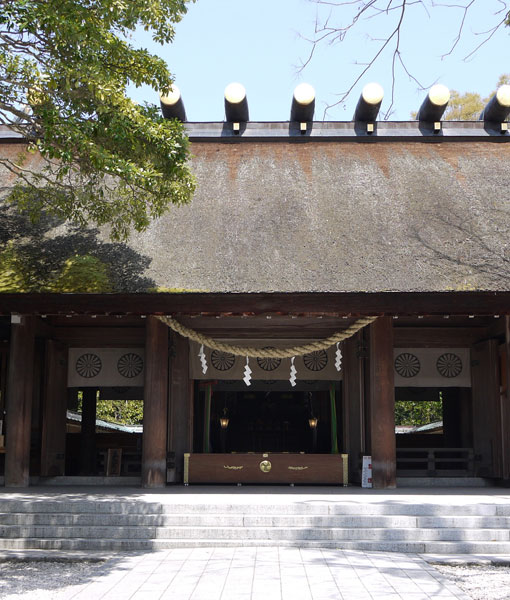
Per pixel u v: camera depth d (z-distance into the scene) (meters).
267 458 12.72
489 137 15.46
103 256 11.28
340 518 8.41
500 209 12.30
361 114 15.69
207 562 7.17
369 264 10.91
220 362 13.81
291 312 10.94
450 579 6.65
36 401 13.83
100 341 13.98
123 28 9.34
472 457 13.69
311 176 13.91
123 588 6.11
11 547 8.07
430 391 17.80
